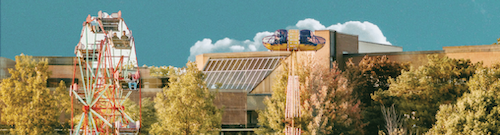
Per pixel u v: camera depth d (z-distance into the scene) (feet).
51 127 172.35
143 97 167.94
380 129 160.56
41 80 172.55
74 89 113.80
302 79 154.71
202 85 156.35
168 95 149.79
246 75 203.41
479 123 134.72
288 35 116.06
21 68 175.63
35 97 171.42
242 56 211.41
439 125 143.95
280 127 146.51
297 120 143.43
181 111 147.23
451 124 138.31
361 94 171.01
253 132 166.91
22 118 171.32
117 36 117.19
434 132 145.48
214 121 151.33
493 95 141.49
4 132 174.40
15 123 171.63
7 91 173.58
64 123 172.24
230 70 209.26
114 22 116.26
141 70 204.23
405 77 161.58
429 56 163.63
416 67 167.84
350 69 171.53
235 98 166.91
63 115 173.06
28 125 171.32
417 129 152.15
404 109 158.71
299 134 140.87
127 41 118.42
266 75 195.52
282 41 116.26
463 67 159.43
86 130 113.09
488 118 135.95
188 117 147.23
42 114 171.73
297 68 155.94
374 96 163.32
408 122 156.46
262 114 153.89
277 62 197.36
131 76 124.67
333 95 153.48
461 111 140.05
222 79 209.05
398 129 151.94
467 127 135.64
